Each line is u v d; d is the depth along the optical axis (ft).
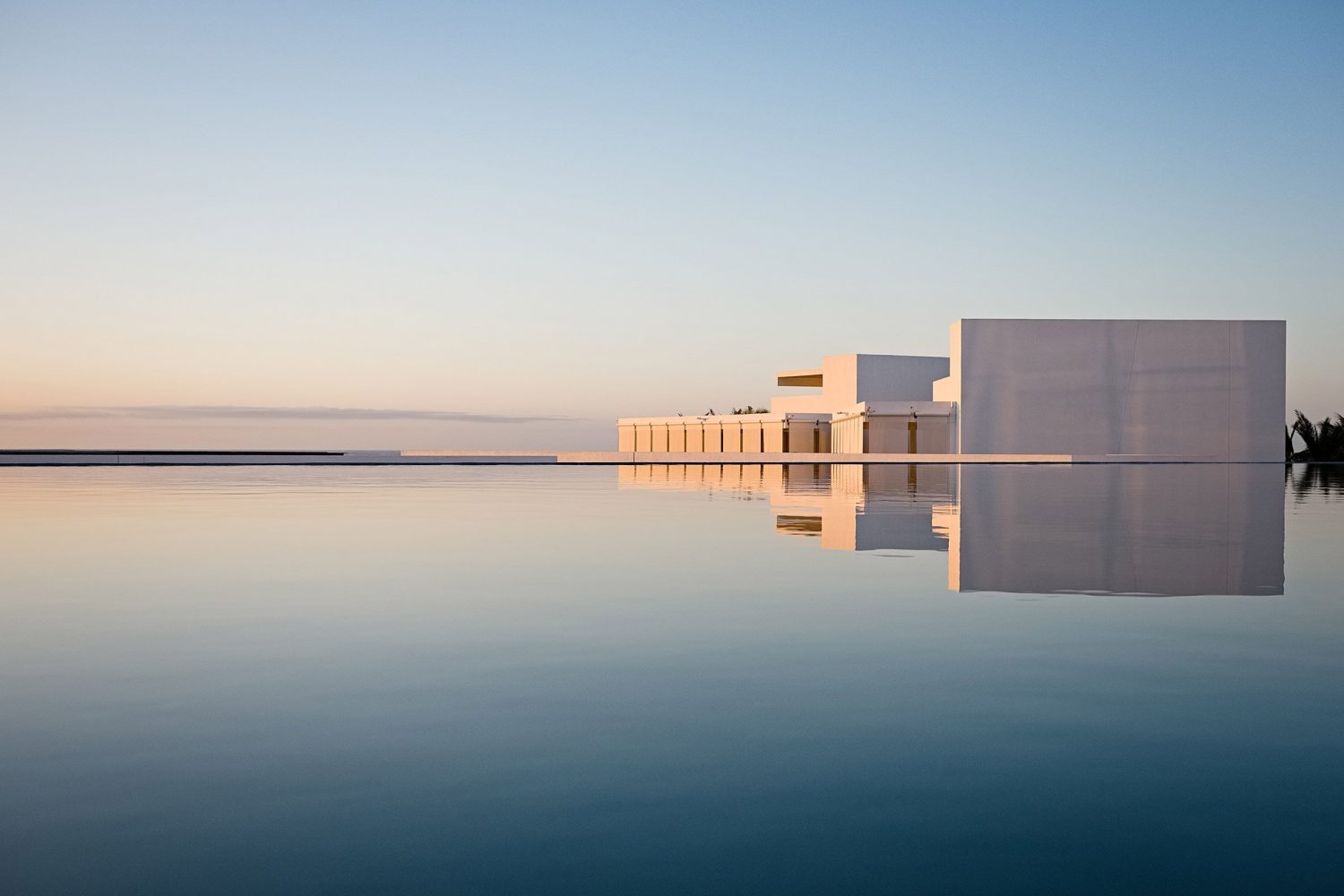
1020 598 24.13
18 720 13.83
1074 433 166.30
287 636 19.54
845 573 28.53
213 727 13.53
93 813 10.50
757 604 23.20
